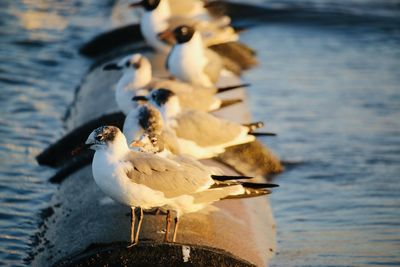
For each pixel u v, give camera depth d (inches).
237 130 532.4
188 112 520.1
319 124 733.9
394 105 793.6
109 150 369.1
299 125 729.6
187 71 655.8
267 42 1006.4
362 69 911.0
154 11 753.0
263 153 613.0
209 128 518.6
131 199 369.1
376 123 743.7
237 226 451.8
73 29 995.9
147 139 416.2
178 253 364.2
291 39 1023.6
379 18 1111.6
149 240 383.6
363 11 1144.8
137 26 877.2
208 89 592.1
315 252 473.4
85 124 582.2
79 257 367.2
